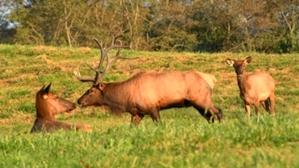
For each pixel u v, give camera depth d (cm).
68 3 11000
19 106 4572
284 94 4484
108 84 3150
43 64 6056
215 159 1521
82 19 11094
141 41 10656
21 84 5438
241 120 1931
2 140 2206
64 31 11138
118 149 1809
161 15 10988
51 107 2800
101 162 1650
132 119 3088
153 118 3006
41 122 2741
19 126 3778
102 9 11181
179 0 11175
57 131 2425
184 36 10725
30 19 11544
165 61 5828
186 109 4034
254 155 1477
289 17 10250
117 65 5791
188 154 1622
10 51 6600
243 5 10256
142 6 10950
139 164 1605
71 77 5481
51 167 1770
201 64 5669
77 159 1794
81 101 3164
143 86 3020
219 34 10500
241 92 3566
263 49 9944
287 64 5422
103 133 2220
